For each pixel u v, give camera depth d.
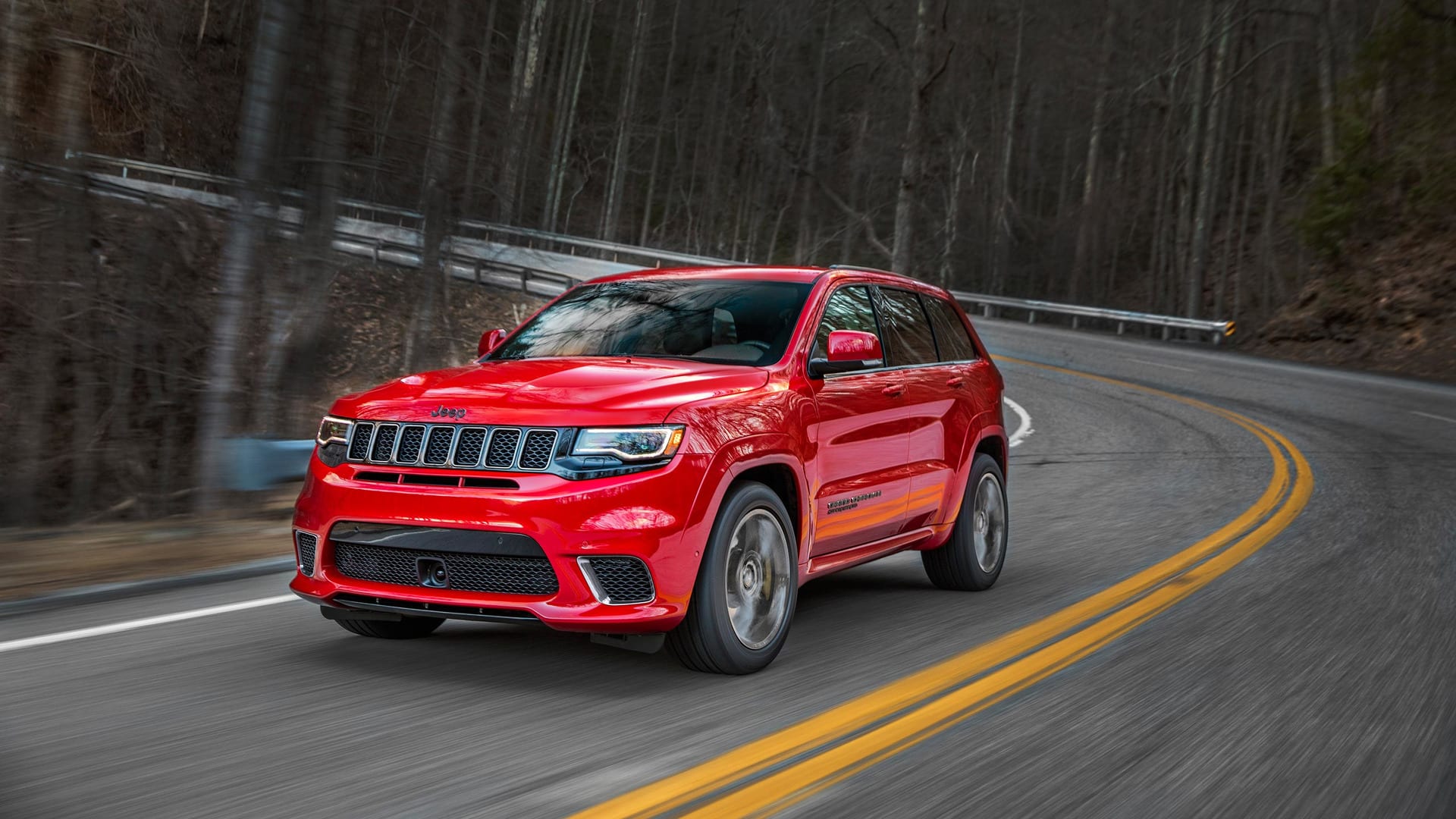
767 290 6.04
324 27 11.40
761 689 4.78
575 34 61.53
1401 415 20.03
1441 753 4.06
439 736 4.07
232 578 6.88
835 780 3.68
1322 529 9.38
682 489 4.67
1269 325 36.38
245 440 9.05
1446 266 32.56
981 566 7.07
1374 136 36.22
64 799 3.41
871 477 6.00
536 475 4.57
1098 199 59.53
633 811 3.37
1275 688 4.88
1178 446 15.92
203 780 3.58
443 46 14.84
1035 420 19.03
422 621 5.55
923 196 51.41
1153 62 51.09
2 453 13.86
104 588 6.37
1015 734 4.20
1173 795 3.60
